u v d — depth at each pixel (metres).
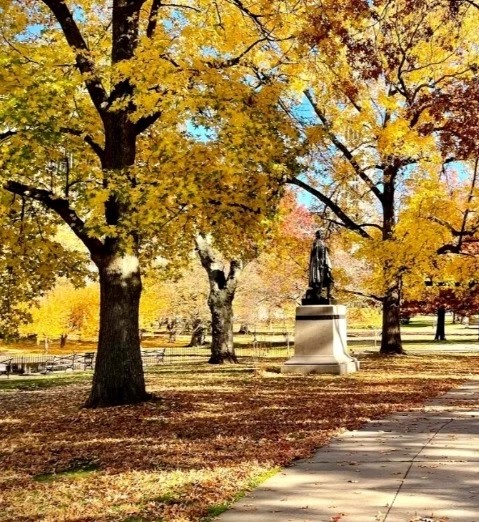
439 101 16.89
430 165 24.22
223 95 12.89
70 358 34.16
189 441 9.82
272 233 19.81
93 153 16.20
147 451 9.28
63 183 15.45
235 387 16.89
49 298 38.28
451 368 22.11
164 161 12.84
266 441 9.54
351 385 16.83
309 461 8.12
